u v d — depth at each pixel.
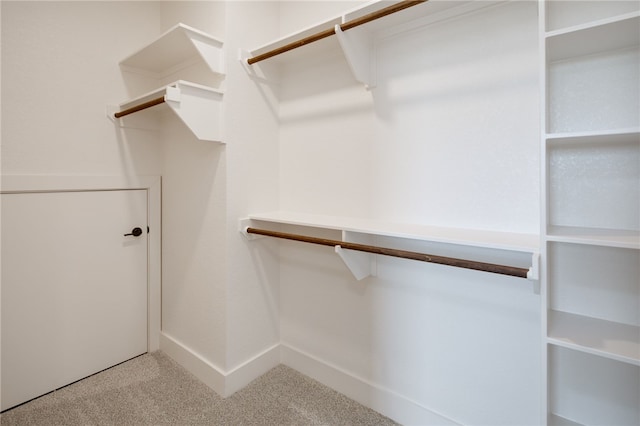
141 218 2.02
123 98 1.90
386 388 1.57
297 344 1.92
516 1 1.18
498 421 1.28
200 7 1.76
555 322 1.05
